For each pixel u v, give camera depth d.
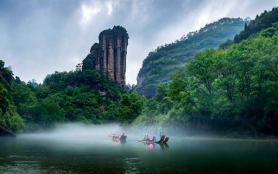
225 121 94.94
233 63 93.06
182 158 37.00
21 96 183.38
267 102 85.94
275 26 157.12
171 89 121.31
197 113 103.25
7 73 181.62
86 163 33.06
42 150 50.25
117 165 31.41
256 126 87.31
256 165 30.05
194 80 106.19
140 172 26.98
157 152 45.84
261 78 89.81
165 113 131.38
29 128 165.50
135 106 176.88
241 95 94.56
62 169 28.72
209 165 30.62
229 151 45.44
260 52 90.06
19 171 27.42
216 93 100.19
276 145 59.72
